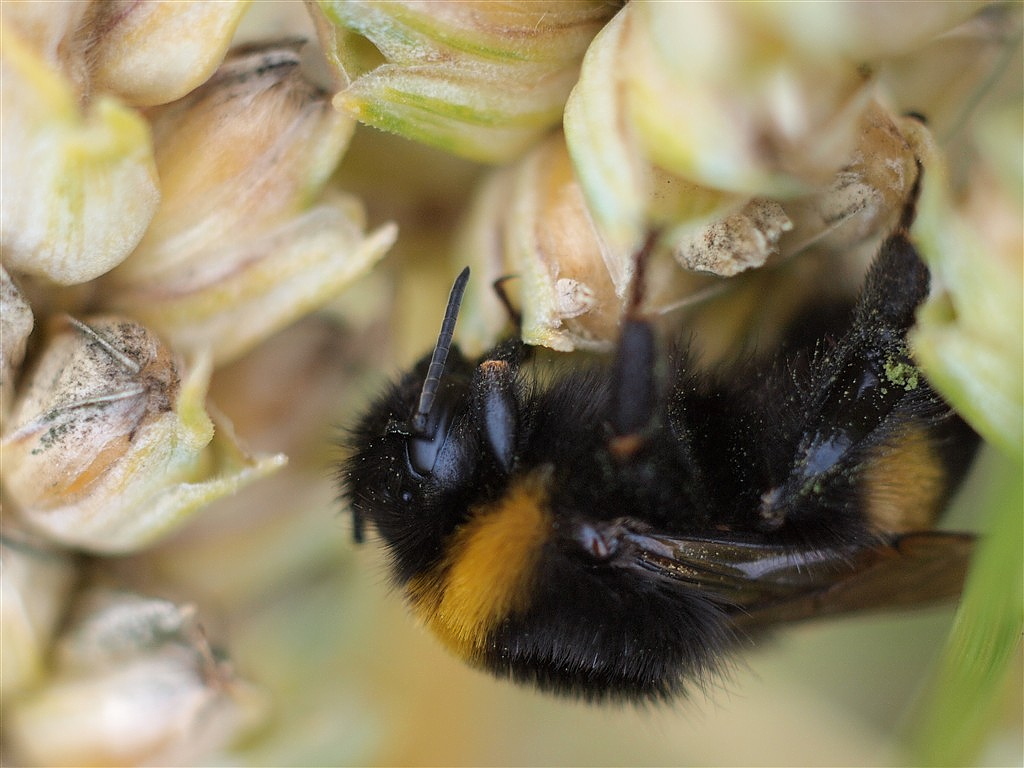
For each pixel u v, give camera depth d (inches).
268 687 3.7
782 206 3.3
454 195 3.5
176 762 3.5
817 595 3.6
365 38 3.3
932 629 4.0
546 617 3.6
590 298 3.3
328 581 3.7
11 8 3.1
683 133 3.0
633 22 3.1
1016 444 3.0
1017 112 3.1
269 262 3.4
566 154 3.3
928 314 3.1
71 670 3.4
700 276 3.3
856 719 4.0
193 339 3.4
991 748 3.4
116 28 3.2
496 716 3.9
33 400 3.3
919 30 3.0
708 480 3.6
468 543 3.6
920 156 3.2
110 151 3.2
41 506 3.3
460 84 3.3
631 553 3.6
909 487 3.6
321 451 3.6
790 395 3.6
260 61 3.3
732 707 4.0
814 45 3.0
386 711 3.8
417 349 3.6
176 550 3.6
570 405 3.6
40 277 3.3
